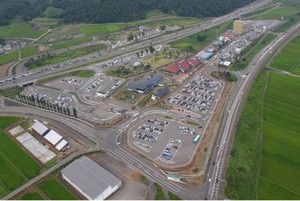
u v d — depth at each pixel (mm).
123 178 158250
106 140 185875
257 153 175500
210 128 192375
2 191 156625
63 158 174125
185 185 152750
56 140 184125
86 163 162875
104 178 153250
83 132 194000
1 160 175875
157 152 174250
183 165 164250
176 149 175625
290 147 179625
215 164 164125
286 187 154000
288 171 163625
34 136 192875
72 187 155750
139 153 174250
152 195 148000
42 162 172500
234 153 171625
